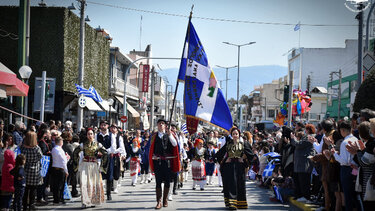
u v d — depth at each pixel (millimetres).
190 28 11094
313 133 11016
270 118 98125
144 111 43750
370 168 7031
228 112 11008
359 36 17219
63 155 10789
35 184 9602
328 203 9391
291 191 11555
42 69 26406
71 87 27328
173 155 10555
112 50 39094
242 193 10453
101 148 10578
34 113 26531
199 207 10664
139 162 16609
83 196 10312
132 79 54375
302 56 73750
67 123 15742
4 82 12906
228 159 10508
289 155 11953
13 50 26609
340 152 8000
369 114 8398
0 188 8805
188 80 10961
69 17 27047
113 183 13594
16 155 9492
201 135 30141
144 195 13031
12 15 26734
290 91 20656
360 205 7934
